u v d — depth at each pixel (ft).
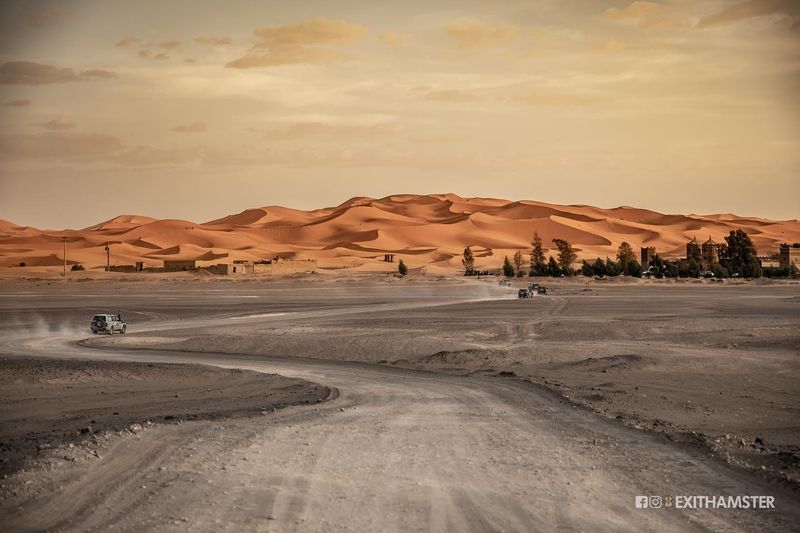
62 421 90.79
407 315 320.50
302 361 186.09
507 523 44.39
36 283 637.71
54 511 47.21
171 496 50.01
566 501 49.98
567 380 143.64
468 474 57.82
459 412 97.71
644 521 45.85
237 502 48.37
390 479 55.47
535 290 504.02
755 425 93.04
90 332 263.08
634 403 110.83
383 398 116.37
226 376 147.95
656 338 227.20
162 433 75.36
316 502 48.47
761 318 298.76
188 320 312.71
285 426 82.12
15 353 197.98
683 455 67.10
